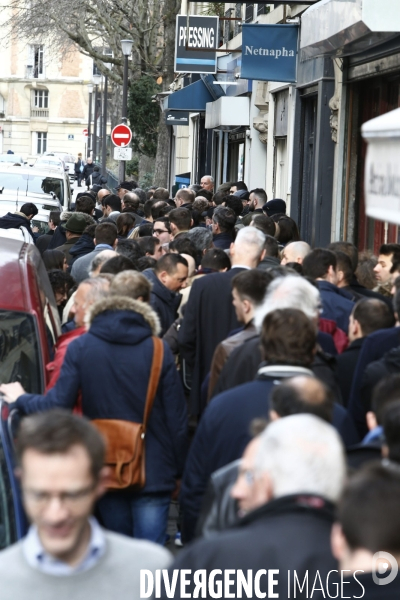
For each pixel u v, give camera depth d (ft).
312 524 13.55
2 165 103.50
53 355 29.43
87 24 186.80
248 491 14.66
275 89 93.71
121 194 95.14
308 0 60.90
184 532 21.83
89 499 13.73
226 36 125.39
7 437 18.85
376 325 28.27
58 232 61.67
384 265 35.73
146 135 194.08
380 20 48.55
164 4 159.53
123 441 24.73
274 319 21.31
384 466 12.30
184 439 25.81
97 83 269.85
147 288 27.55
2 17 417.08
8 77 431.84
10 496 17.76
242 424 20.71
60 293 39.04
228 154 131.85
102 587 14.42
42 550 14.24
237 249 33.24
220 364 26.76
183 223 50.52
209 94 127.34
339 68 69.72
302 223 84.69
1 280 29.45
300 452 13.87
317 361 24.56
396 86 63.67
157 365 25.29
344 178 70.79
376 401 18.97
